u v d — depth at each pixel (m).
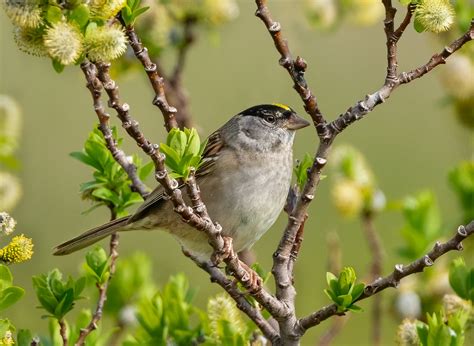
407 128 16.36
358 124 16.33
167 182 7.03
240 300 8.34
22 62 15.03
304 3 12.61
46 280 8.24
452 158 15.99
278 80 15.77
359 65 16.19
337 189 10.92
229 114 15.58
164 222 9.60
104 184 9.27
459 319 8.28
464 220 10.92
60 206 14.52
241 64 15.78
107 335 8.88
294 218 8.02
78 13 6.47
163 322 9.08
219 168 9.80
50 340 8.66
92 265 8.56
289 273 8.27
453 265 8.60
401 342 8.34
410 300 10.16
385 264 14.68
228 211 9.77
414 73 7.44
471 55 11.23
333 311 7.71
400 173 16.06
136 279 10.34
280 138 10.08
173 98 11.54
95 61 6.64
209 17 11.59
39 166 14.70
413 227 10.79
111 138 7.68
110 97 6.75
